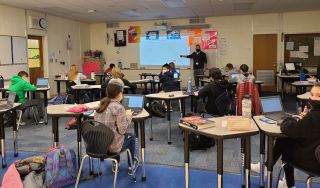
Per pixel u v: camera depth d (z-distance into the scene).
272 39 10.61
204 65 11.02
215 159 4.01
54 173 3.14
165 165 3.83
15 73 8.48
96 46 12.55
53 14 9.87
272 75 10.73
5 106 3.90
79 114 3.41
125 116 3.00
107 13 9.80
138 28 11.91
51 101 6.64
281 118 3.00
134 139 3.44
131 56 12.13
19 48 8.62
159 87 8.08
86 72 11.62
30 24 8.95
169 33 11.56
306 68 10.25
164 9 9.16
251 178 3.35
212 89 4.51
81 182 3.33
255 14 10.61
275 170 3.46
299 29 10.27
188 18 11.30
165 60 11.75
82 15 10.16
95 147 2.87
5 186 2.91
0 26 7.96
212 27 11.11
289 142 2.59
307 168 2.39
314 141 2.35
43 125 6.00
